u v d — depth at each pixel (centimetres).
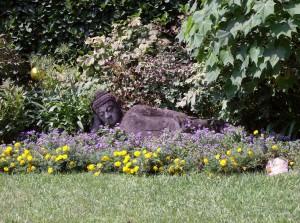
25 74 1283
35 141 1041
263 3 834
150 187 756
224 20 882
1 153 906
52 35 1347
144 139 960
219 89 1030
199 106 1129
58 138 970
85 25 1338
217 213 645
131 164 838
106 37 1317
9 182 800
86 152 888
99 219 635
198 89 1098
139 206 679
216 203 681
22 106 1091
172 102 1151
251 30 883
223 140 914
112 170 856
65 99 1134
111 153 875
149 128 1014
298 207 657
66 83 1186
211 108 1133
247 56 876
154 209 665
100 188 757
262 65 870
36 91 1175
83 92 1135
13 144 1047
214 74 920
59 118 1126
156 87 1157
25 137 1086
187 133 967
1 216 650
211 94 1064
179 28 1270
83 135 990
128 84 1167
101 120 1070
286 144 904
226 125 1048
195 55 962
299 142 930
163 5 1325
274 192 714
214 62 899
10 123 1070
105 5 1320
